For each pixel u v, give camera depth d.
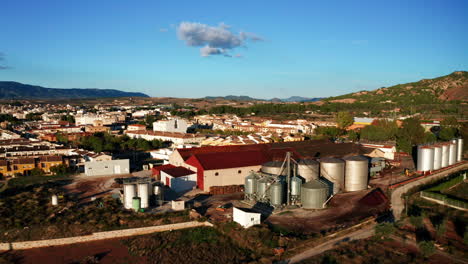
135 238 56.94
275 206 65.75
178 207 66.56
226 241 54.22
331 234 53.03
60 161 104.31
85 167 97.25
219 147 100.25
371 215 62.31
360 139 152.62
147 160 125.06
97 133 186.62
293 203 68.00
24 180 92.06
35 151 117.81
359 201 70.81
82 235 57.03
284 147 103.00
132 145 151.12
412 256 45.62
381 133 143.12
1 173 96.19
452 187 79.75
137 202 66.00
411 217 55.94
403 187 80.06
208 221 60.34
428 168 92.88
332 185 75.25
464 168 100.50
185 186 82.19
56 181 91.12
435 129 171.75
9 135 175.50
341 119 193.12
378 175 92.69
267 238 52.03
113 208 67.69
